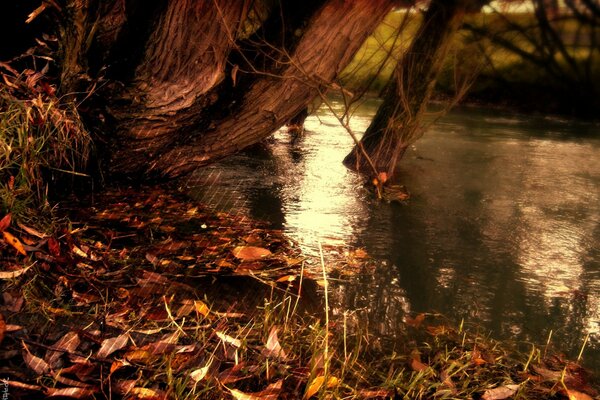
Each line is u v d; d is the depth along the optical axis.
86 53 3.72
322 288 3.12
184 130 3.99
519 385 2.32
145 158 4.10
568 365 2.57
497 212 4.73
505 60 11.79
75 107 3.76
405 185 5.43
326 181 5.32
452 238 4.06
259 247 3.48
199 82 3.67
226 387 2.07
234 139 4.08
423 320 2.88
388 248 3.79
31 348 2.12
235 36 3.55
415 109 5.45
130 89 3.70
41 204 3.47
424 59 5.30
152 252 3.32
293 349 2.46
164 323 2.49
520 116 10.69
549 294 3.26
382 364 2.46
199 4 3.40
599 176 6.22
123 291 2.73
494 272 3.52
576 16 10.84
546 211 4.84
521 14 10.70
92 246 3.20
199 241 3.58
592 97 11.15
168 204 4.22
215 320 2.58
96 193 4.16
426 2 4.73
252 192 4.82
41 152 3.62
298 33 3.66
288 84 3.83
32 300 2.45
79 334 2.21
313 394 2.13
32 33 4.05
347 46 3.72
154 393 1.97
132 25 3.72
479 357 2.55
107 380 2.01
